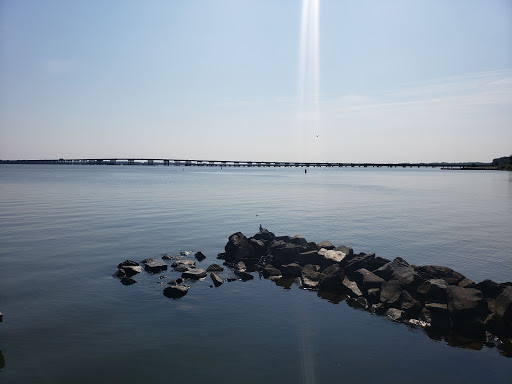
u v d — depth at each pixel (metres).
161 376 9.44
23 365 9.78
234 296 15.24
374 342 11.41
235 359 10.27
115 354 10.43
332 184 102.31
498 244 24.89
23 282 16.34
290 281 17.42
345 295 15.48
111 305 13.96
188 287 16.12
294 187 86.56
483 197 61.47
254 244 21.66
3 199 51.06
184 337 11.51
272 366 9.96
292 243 22.36
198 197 56.66
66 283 16.33
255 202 50.62
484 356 10.70
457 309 12.32
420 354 10.75
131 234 27.03
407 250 23.23
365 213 40.31
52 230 28.19
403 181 122.00
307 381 9.30
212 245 24.02
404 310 13.29
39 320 12.52
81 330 11.84
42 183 88.75
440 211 42.59
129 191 66.69
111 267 18.80
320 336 11.76
